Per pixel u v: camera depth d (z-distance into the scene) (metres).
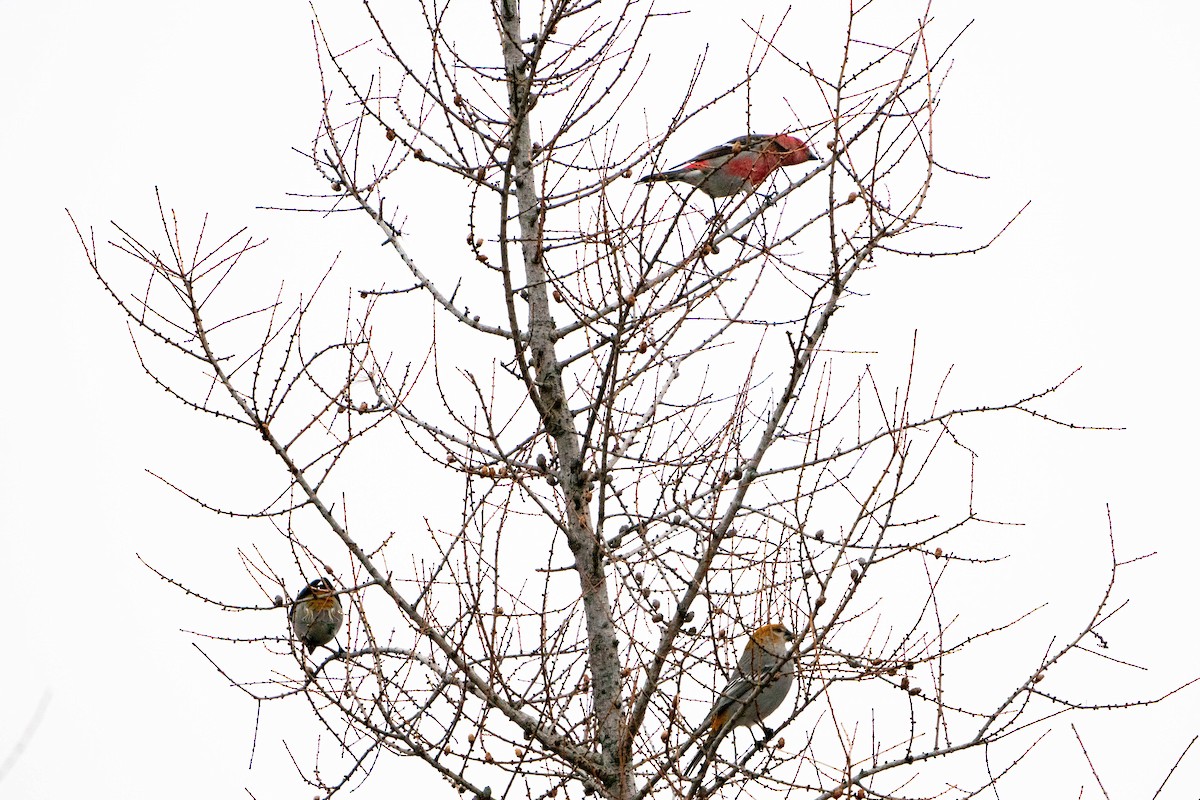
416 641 11.52
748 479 11.52
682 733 11.25
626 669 11.43
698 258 12.19
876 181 11.24
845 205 12.25
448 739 11.46
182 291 11.48
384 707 11.39
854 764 10.62
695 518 12.45
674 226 11.90
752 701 10.88
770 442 11.55
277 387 11.54
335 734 11.73
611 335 12.32
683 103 12.50
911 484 10.62
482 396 12.23
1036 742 10.79
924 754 10.91
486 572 11.36
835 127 11.12
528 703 11.89
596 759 12.26
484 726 11.30
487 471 12.29
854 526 10.60
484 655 11.66
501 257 12.63
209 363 11.45
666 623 12.13
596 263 12.25
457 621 11.66
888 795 10.66
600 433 12.73
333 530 11.59
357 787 11.75
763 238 12.01
